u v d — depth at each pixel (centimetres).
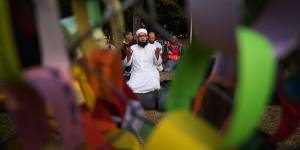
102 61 195
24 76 157
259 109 137
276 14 163
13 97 167
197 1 154
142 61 551
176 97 189
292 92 186
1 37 152
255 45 138
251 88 134
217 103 197
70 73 163
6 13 152
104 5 199
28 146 174
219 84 189
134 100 208
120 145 197
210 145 155
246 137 142
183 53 188
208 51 181
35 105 168
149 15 186
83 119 181
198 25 157
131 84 534
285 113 190
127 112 198
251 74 134
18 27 192
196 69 187
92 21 196
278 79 179
